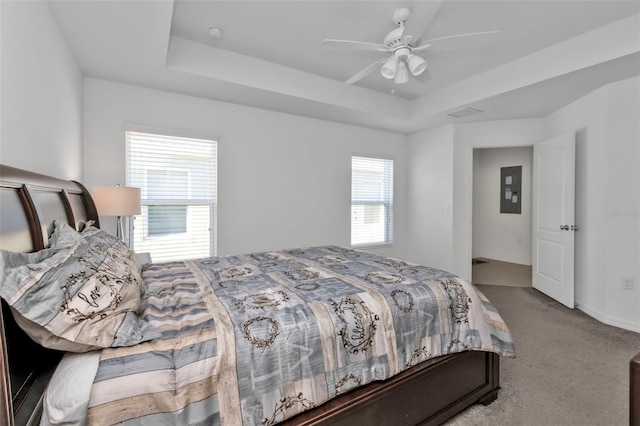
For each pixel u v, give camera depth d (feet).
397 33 6.76
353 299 4.73
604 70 8.26
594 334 8.71
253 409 3.40
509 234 18.76
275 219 12.16
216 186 10.84
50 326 2.75
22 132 4.45
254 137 11.56
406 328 4.84
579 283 10.76
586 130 10.25
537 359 7.36
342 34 8.07
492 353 5.79
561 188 11.32
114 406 2.77
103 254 4.10
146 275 5.97
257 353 3.54
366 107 11.97
